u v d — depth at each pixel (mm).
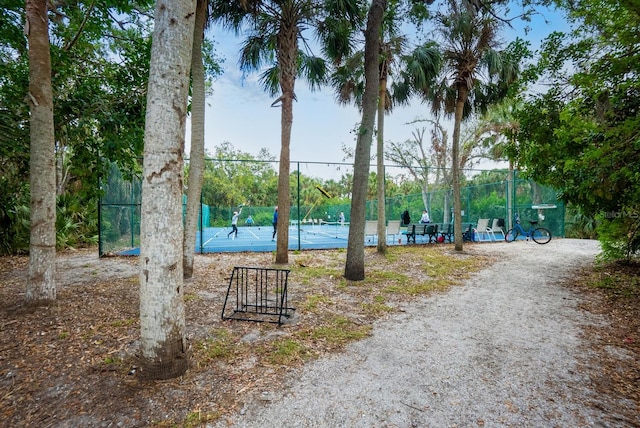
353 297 5395
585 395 2541
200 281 6352
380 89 9805
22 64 6785
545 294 5547
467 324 4172
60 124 6043
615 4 4375
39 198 4449
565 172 5762
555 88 6273
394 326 4098
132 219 11695
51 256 4562
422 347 3463
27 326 3795
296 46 8023
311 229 23031
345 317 4395
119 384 2611
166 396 2469
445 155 24938
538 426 2168
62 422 2160
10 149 6191
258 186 39188
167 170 2654
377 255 9703
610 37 4988
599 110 5316
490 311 4695
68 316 4145
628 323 4094
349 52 9023
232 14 7637
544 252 10188
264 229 23609
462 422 2217
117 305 4652
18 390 2520
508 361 3135
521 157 7027
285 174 8102
